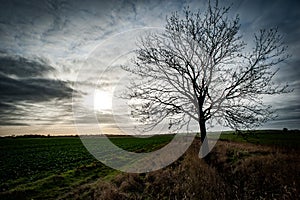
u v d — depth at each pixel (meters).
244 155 15.27
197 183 9.44
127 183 11.20
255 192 8.55
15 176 18.80
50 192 12.36
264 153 15.55
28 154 36.97
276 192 8.27
